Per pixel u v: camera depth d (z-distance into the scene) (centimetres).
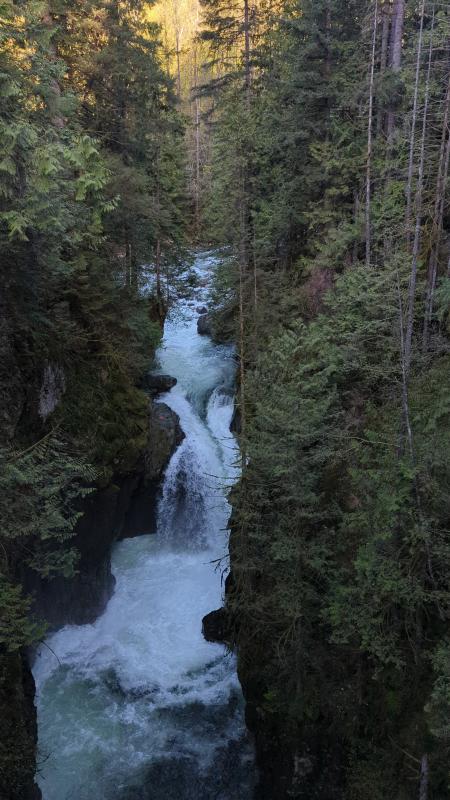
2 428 1271
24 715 1123
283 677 1261
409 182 1477
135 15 2208
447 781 932
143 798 1204
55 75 1084
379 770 1058
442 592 954
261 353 1583
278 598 1241
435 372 1177
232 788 1246
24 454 1228
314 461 1221
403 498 973
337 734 1154
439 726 841
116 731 1342
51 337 1546
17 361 1380
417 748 1002
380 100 1636
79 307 1725
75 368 1680
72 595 1603
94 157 956
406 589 951
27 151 895
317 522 1312
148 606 1731
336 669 1209
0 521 1096
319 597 1184
